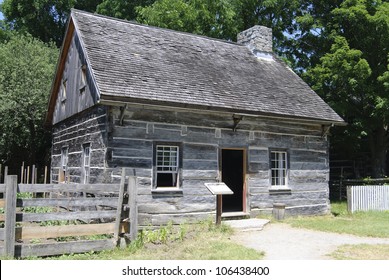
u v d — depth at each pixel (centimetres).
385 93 1994
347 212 1509
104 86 1029
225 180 1791
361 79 1931
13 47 2236
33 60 2172
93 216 814
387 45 1992
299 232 1077
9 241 705
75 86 1418
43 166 2458
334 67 2005
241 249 816
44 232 752
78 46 1412
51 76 2162
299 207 1416
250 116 1293
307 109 1460
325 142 1527
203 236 966
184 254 776
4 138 2123
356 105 2178
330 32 2269
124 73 1134
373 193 1577
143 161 1098
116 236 827
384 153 2208
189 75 1302
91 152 1193
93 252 791
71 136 1452
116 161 1059
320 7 2422
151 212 1094
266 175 1345
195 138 1198
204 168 1205
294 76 1731
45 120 1888
